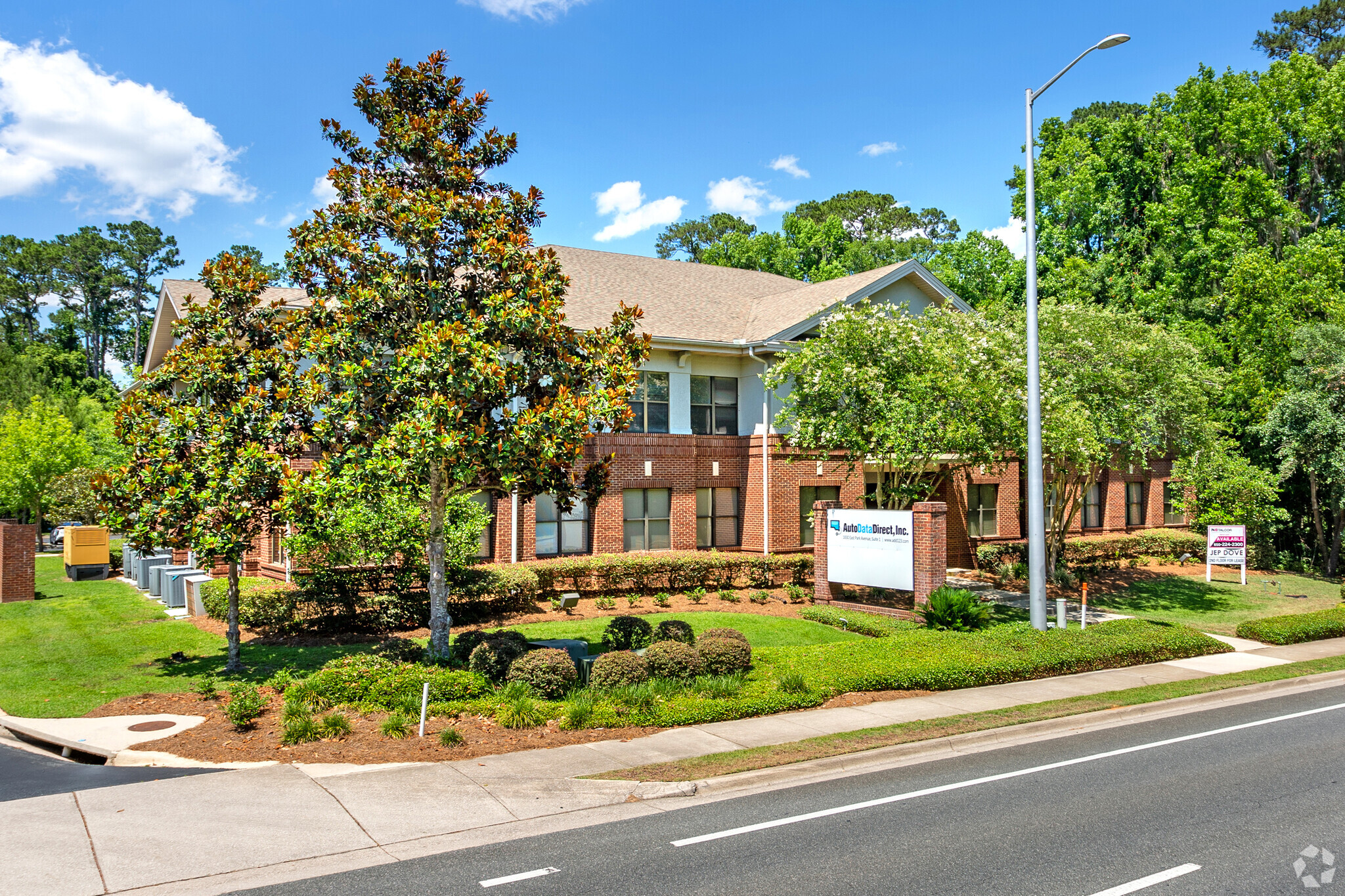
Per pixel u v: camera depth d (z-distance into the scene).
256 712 10.77
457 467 12.30
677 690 12.39
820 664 14.02
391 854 7.17
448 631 13.41
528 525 22.53
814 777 9.55
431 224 12.85
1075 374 22.16
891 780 9.41
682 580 22.86
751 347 25.12
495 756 9.83
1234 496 32.31
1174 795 8.85
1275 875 6.76
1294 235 45.91
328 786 8.79
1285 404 30.92
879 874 6.76
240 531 13.57
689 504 24.98
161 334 26.83
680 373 25.34
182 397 14.08
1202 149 47.47
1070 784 9.23
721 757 9.77
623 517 23.97
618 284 27.12
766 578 23.84
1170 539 34.06
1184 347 23.59
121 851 7.07
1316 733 11.64
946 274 49.41
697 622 19.09
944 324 21.86
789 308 27.27
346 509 15.20
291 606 16.72
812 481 26.33
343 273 13.63
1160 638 16.88
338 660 12.98
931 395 19.80
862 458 22.41
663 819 8.11
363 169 13.57
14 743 10.78
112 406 50.53
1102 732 11.75
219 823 7.74
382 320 13.64
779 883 6.59
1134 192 47.00
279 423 13.49
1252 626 19.47
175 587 20.25
